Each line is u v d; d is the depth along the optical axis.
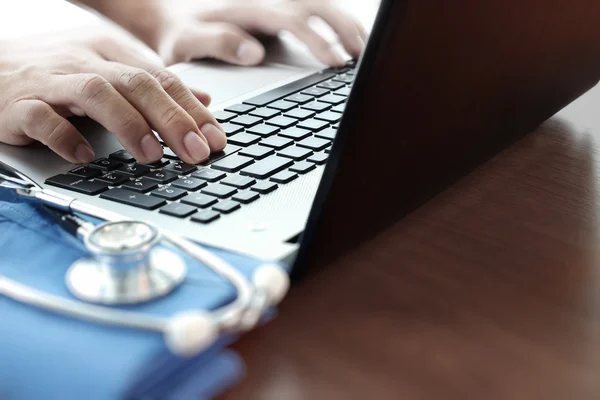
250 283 0.36
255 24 0.99
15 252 0.40
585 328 0.37
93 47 0.77
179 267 0.36
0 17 1.22
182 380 0.31
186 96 0.60
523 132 0.66
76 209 0.42
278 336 0.36
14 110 0.59
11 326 0.32
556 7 0.52
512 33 0.47
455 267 0.44
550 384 0.33
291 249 0.40
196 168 0.54
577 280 0.42
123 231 0.36
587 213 0.52
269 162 0.55
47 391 0.29
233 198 0.48
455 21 0.39
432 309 0.39
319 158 0.56
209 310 0.33
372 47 0.34
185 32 0.96
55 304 0.32
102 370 0.29
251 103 0.71
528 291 0.41
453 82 0.43
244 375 0.33
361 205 0.41
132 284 0.34
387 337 0.36
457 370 0.34
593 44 0.68
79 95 0.58
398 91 0.38
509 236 0.48
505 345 0.36
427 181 0.48
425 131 0.43
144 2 1.09
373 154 0.39
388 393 0.32
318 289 0.41
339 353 0.35
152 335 0.31
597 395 0.32
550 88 0.64
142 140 0.55
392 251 0.45
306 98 0.73
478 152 0.55
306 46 0.92
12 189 0.44
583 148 0.67
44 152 0.58
